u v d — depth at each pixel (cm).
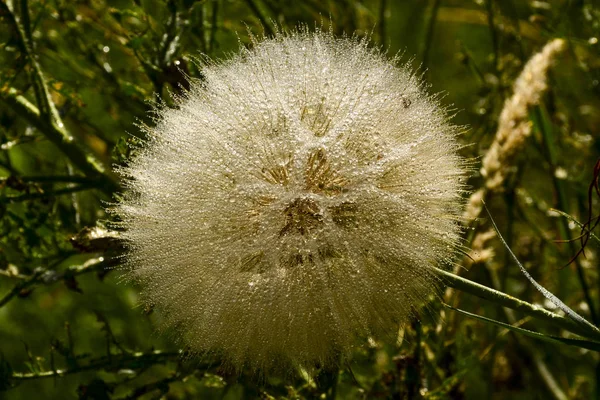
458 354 28
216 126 22
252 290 21
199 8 29
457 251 23
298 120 22
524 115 28
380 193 22
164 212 22
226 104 22
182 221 22
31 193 27
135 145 25
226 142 22
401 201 22
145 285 23
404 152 22
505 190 31
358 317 22
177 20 27
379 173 22
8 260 29
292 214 22
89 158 28
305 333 22
